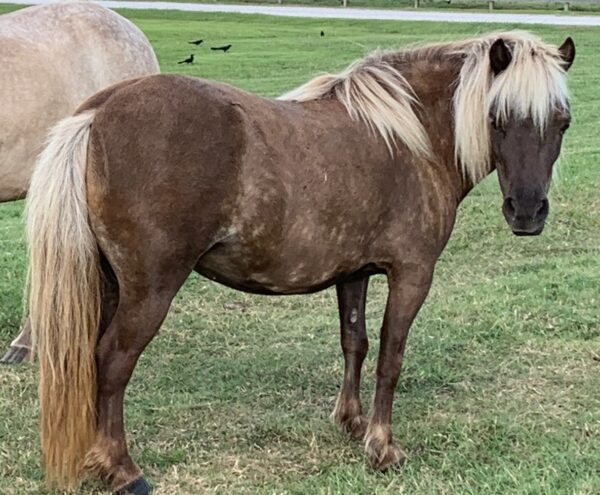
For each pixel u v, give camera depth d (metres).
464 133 3.73
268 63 18.89
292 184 3.41
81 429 3.42
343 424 4.22
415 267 3.76
